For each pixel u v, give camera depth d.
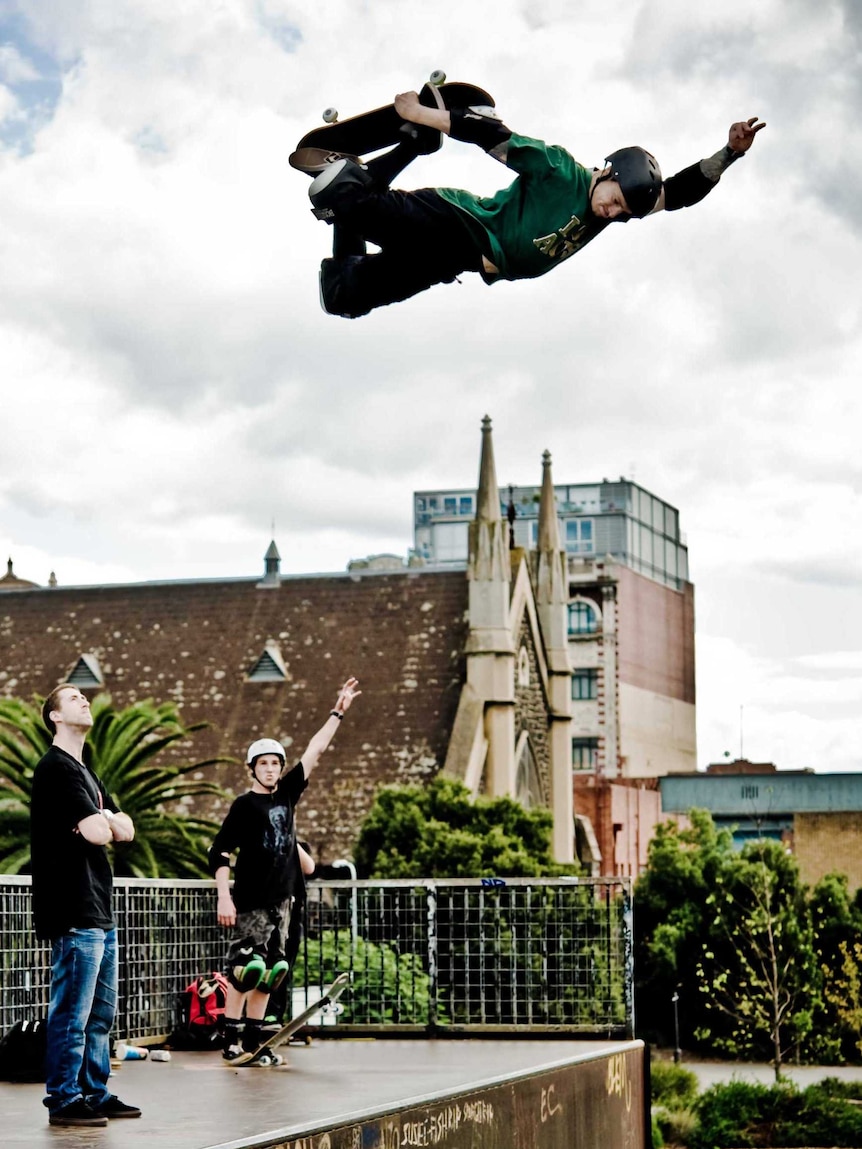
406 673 55.00
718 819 83.81
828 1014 48.94
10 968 10.48
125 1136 6.73
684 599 106.38
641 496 104.38
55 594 61.22
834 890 51.31
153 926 12.02
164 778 33.12
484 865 42.75
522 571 56.31
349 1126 7.25
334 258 6.26
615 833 70.81
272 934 10.62
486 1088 8.88
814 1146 31.44
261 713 55.53
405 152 6.31
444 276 6.05
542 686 57.81
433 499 112.94
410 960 13.58
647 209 5.90
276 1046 10.54
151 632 58.97
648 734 96.56
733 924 49.59
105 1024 7.62
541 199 5.89
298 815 52.06
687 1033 50.50
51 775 7.61
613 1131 11.42
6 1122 7.39
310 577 58.94
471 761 51.88
